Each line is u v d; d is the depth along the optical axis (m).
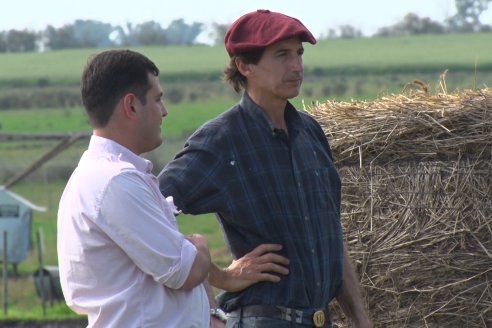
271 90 12.12
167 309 10.32
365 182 14.03
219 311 11.54
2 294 39.94
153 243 10.14
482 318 13.55
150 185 10.39
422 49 129.00
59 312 34.78
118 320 10.20
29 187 67.88
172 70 122.25
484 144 13.53
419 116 13.79
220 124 12.21
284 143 12.24
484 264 13.48
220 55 141.88
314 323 12.04
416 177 13.77
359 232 14.05
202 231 53.47
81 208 10.21
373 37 155.38
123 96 10.47
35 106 109.00
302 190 12.16
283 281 11.95
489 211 13.49
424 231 13.69
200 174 12.01
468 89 14.36
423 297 13.75
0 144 79.25
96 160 10.39
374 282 13.98
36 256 50.97
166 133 85.25
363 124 14.06
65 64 138.50
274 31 11.98
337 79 102.75
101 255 10.22
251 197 12.02
